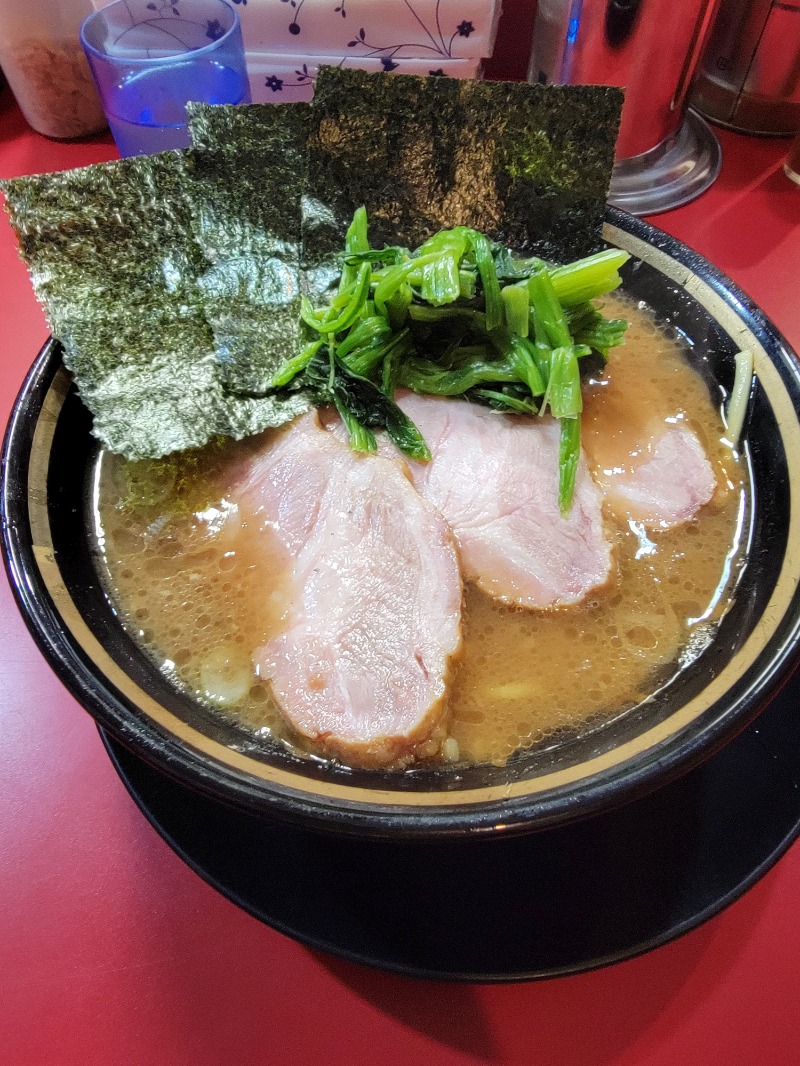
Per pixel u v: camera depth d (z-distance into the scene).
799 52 0.37
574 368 0.25
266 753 0.21
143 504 0.25
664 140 0.39
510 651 0.23
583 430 0.27
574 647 0.23
